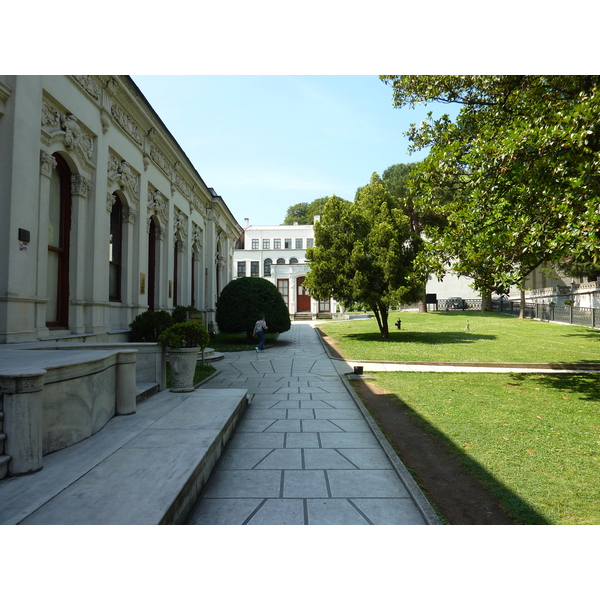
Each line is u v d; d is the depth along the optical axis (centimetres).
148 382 782
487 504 409
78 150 954
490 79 973
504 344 1852
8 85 731
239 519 367
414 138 1156
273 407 794
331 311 4534
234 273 4991
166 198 1585
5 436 373
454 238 988
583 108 696
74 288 960
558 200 787
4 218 721
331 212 2114
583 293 3133
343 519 370
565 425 673
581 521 374
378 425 679
